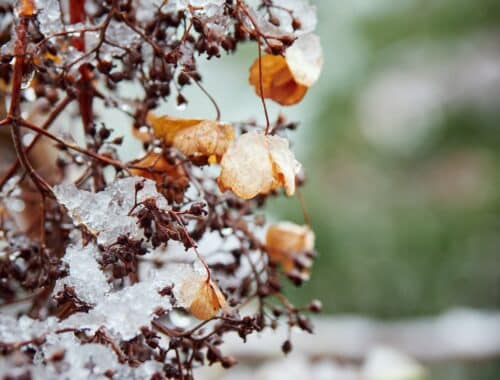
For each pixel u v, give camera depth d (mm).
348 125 896
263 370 532
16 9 235
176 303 224
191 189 265
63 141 242
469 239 879
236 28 236
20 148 243
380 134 919
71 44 259
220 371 545
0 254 256
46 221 263
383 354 534
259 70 235
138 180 229
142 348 232
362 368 530
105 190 229
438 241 869
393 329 619
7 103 268
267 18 245
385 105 927
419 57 937
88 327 211
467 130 932
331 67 903
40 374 200
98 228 225
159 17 248
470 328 637
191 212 232
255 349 548
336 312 814
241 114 828
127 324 212
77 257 223
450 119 929
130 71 252
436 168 924
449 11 924
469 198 899
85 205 226
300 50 239
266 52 237
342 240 830
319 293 812
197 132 231
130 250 225
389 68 931
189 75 244
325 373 523
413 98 929
